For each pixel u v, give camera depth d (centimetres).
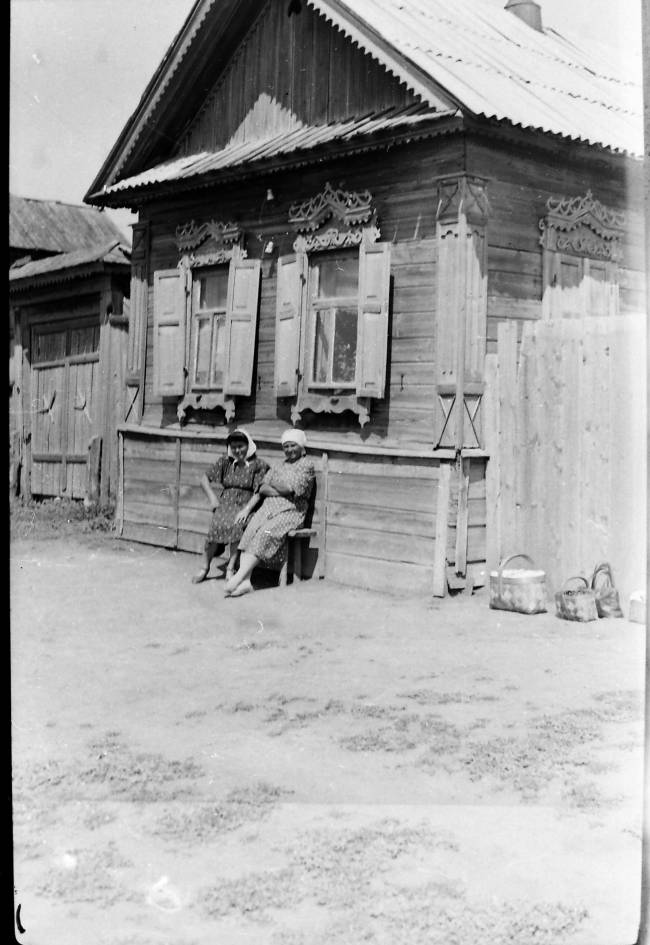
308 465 918
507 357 841
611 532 762
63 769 434
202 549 1122
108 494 1460
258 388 1084
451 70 905
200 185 1111
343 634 712
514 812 381
